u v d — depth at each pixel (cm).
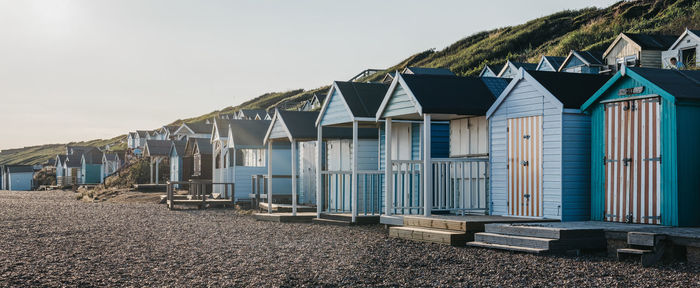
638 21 6278
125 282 968
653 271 939
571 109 1304
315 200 2520
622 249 1031
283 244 1405
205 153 4116
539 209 1351
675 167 1127
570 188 1305
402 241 1384
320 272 1031
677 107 1131
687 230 1056
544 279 914
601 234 1131
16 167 9806
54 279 994
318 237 1525
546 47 7156
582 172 1320
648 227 1123
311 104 7831
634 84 1209
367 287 907
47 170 9694
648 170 1180
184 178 4622
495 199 1472
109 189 5122
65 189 7119
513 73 4759
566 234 1111
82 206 3134
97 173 7994
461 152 1642
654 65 3969
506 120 1442
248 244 1420
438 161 1538
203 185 2862
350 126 1973
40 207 3064
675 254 1009
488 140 1527
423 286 902
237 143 2928
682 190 1127
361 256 1187
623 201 1231
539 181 1353
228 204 2906
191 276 1014
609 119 1265
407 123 1803
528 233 1176
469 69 7881
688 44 3509
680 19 5300
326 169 2297
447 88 1525
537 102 1360
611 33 6366
